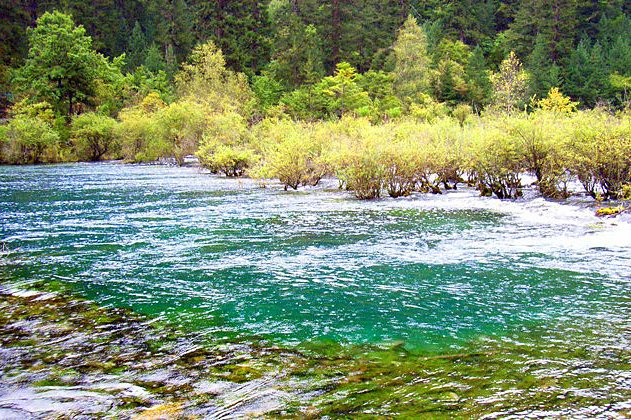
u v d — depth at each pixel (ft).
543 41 252.01
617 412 12.44
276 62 238.68
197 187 77.87
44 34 184.55
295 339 18.20
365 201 58.39
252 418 12.62
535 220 42.19
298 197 63.41
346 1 278.26
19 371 15.60
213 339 18.28
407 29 242.99
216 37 249.14
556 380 14.32
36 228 42.06
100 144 164.04
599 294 22.68
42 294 23.93
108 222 44.88
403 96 219.20
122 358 16.57
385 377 14.88
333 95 204.44
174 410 13.14
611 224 38.65
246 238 37.04
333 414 12.71
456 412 12.63
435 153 63.36
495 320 19.76
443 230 38.81
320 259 30.37
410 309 21.34
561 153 52.11
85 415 12.96
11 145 143.64
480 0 317.63
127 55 272.31
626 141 47.70
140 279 26.48
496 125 59.31
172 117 136.46
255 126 122.93
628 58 239.50
